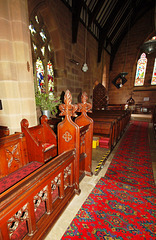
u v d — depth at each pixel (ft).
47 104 12.29
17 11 7.57
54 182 4.42
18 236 3.86
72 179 5.86
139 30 38.09
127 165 9.75
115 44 41.16
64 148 6.03
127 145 14.06
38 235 3.84
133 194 6.20
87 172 7.86
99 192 6.32
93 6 23.35
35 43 15.67
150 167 9.46
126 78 42.80
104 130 13.08
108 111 23.13
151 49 20.98
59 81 20.58
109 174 8.56
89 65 28.84
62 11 18.30
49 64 19.13
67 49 20.68
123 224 4.67
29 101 8.97
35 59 15.69
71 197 5.78
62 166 4.72
